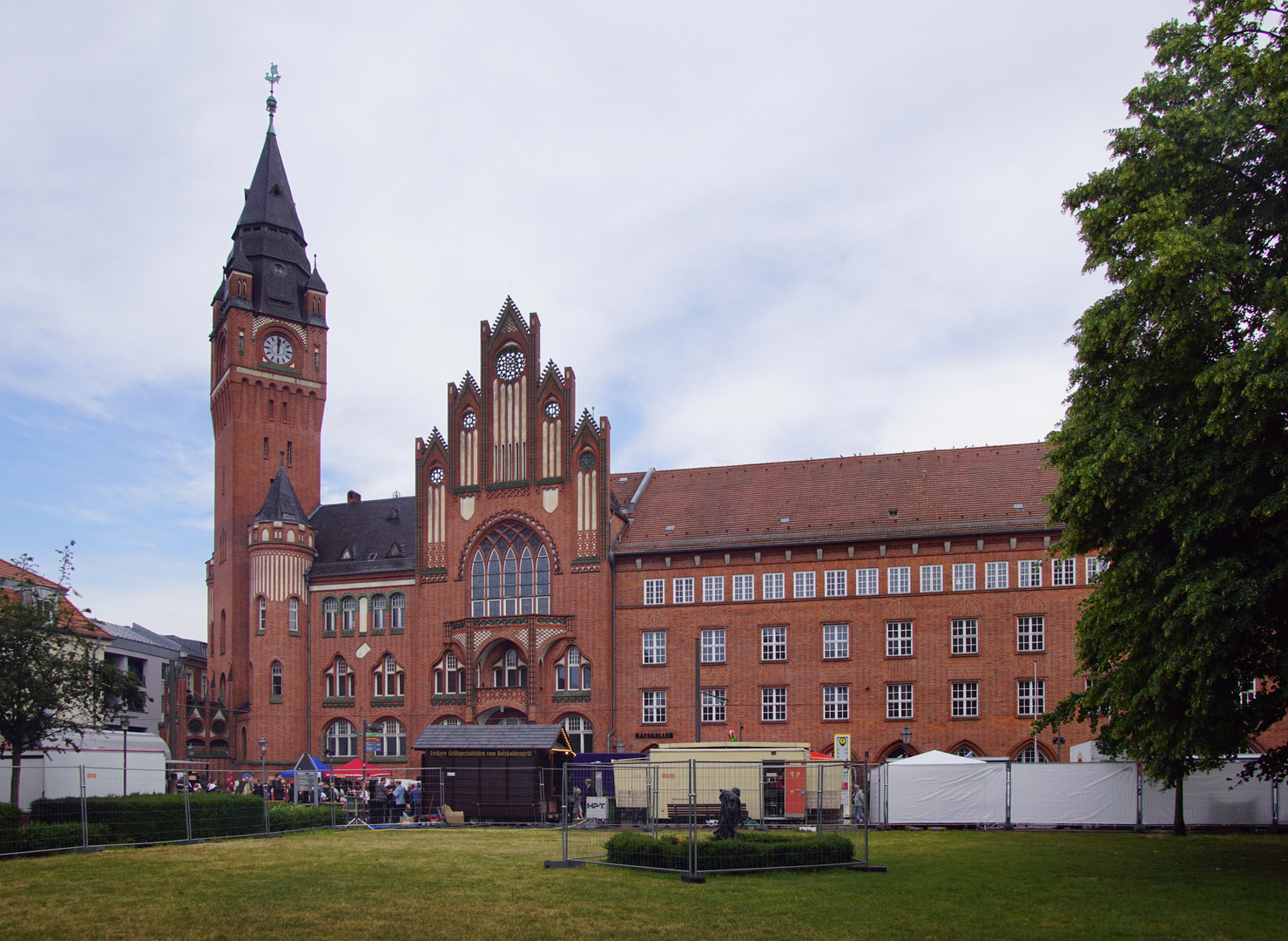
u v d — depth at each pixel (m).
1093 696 35.81
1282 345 26.73
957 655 66.06
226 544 88.56
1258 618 28.84
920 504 69.88
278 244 94.44
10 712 40.66
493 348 78.25
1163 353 30.25
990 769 44.41
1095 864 31.45
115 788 47.09
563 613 73.62
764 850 29.00
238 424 89.56
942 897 25.27
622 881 27.53
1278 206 30.45
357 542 84.94
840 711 67.75
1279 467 27.84
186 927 21.75
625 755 54.19
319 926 21.77
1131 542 31.69
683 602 71.75
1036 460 70.62
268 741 80.38
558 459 75.50
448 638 75.94
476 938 20.64
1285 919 22.89
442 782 52.25
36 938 20.92
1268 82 29.08
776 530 71.25
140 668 94.19
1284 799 42.53
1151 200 30.75
